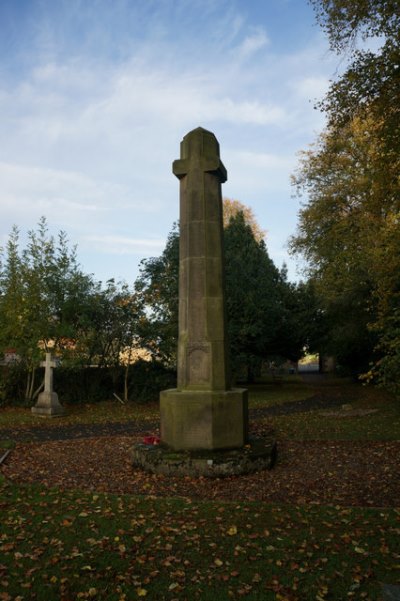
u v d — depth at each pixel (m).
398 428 12.66
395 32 11.39
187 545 5.10
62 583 4.32
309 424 13.89
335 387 28.08
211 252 8.84
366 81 12.19
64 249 20.00
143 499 6.61
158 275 21.02
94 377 20.58
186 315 8.83
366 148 21.97
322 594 4.13
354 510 6.11
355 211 24.20
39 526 5.64
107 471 8.36
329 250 24.91
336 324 25.67
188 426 8.30
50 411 16.52
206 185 8.97
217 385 8.61
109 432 13.25
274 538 5.27
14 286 18.48
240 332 23.67
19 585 4.29
